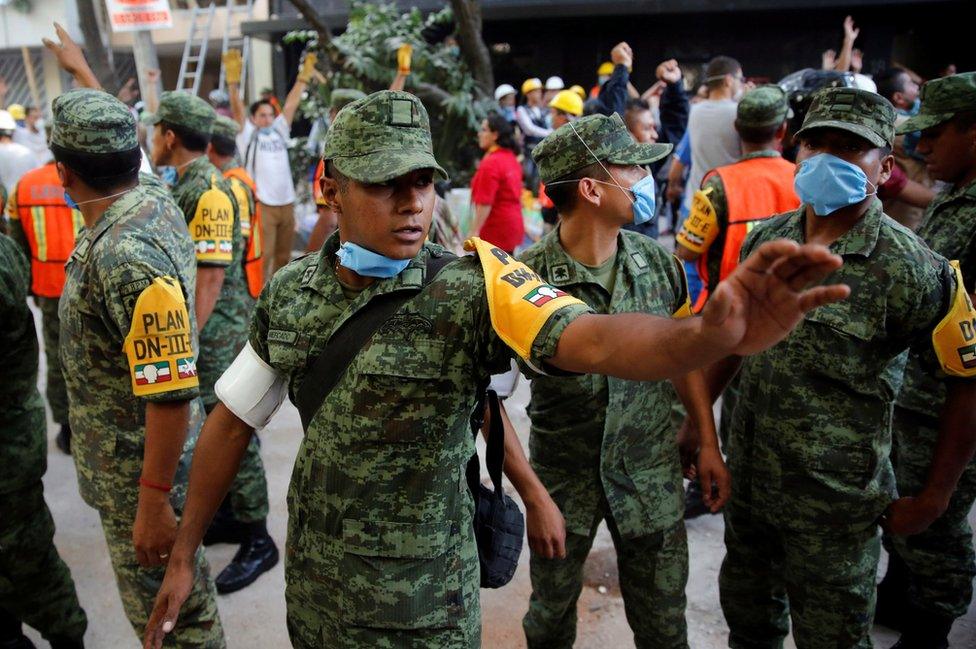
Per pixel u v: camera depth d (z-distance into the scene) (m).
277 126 6.68
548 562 2.03
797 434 1.87
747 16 10.22
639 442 1.95
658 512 1.96
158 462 1.83
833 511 1.86
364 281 1.38
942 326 1.74
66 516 3.51
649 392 1.95
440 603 1.38
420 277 1.34
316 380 1.38
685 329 0.96
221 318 3.18
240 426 1.56
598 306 1.93
